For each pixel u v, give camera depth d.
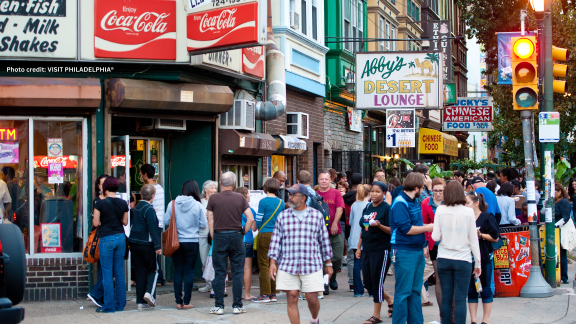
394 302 7.12
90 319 8.11
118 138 10.38
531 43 9.93
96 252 8.59
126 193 10.20
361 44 21.61
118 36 9.88
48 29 9.61
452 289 7.07
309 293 6.93
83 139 9.82
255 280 12.12
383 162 26.36
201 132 11.73
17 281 5.87
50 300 9.55
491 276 7.62
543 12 10.48
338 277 12.51
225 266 8.58
